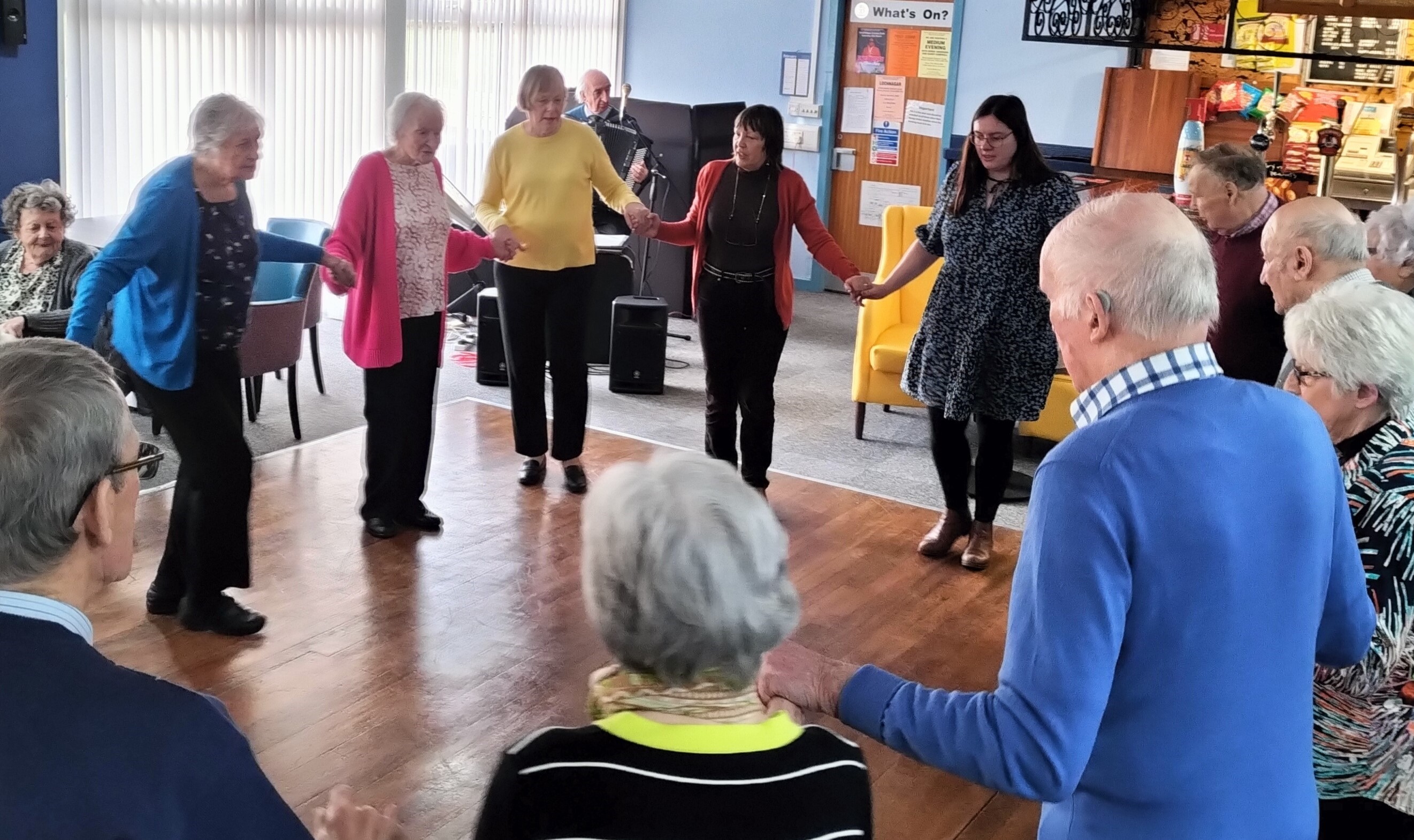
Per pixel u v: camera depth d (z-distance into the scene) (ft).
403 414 13.67
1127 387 4.85
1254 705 4.79
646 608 3.61
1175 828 4.79
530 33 29.99
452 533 14.23
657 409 20.13
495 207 14.83
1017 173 12.55
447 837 8.75
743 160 14.11
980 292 12.87
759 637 3.68
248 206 10.73
